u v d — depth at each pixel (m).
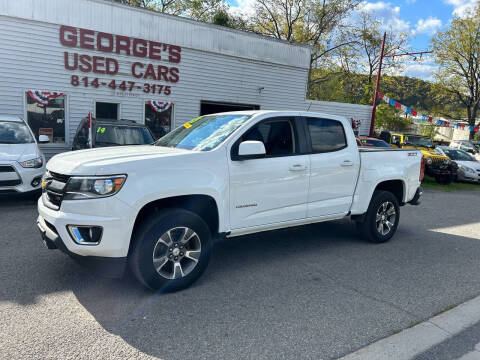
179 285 3.66
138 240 3.42
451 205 10.14
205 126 4.52
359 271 4.50
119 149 4.14
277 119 4.42
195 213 3.73
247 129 4.12
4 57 10.74
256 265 4.54
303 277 4.22
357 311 3.46
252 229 4.21
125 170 3.29
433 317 3.42
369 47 33.78
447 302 3.76
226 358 2.65
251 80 15.55
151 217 3.49
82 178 3.24
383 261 4.91
